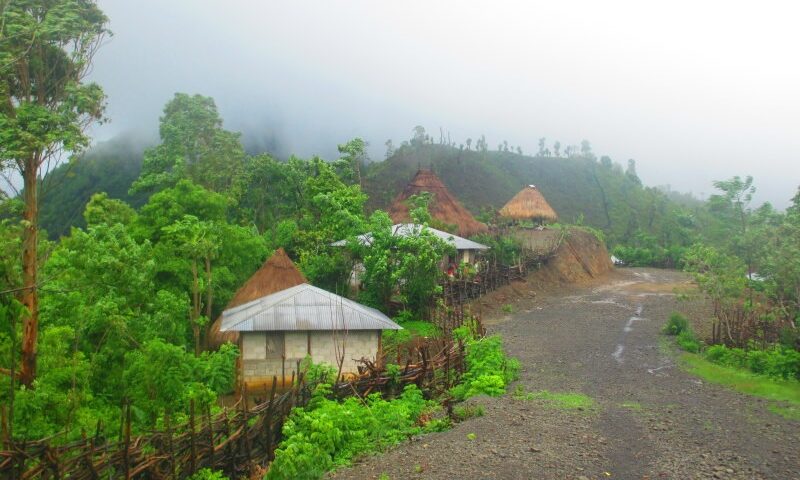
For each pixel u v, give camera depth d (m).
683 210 74.44
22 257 15.07
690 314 29.84
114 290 17.19
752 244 25.95
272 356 20.88
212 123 46.88
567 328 26.61
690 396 15.80
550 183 110.19
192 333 25.05
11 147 13.73
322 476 11.02
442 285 30.25
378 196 82.69
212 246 25.52
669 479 10.19
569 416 13.70
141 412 13.41
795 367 17.86
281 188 47.19
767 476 10.32
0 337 14.46
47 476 10.03
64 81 15.09
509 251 41.50
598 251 51.56
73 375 14.31
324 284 32.47
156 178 40.25
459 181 100.06
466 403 14.92
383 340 24.61
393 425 13.55
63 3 14.89
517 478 10.12
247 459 13.07
